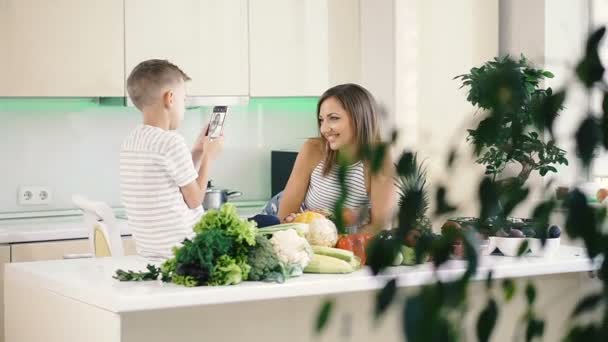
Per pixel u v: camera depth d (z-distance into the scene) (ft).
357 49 16.67
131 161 10.77
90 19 14.58
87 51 14.60
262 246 8.37
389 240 1.71
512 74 1.70
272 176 17.19
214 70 15.55
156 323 8.10
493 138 1.69
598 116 1.65
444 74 16.47
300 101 17.53
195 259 8.13
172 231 10.66
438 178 1.74
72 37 14.48
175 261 8.20
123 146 10.97
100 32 14.67
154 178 10.61
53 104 15.58
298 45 16.16
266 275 8.28
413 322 1.57
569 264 9.40
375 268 1.70
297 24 16.15
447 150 1.76
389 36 16.07
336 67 16.49
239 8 15.70
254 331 8.57
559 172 14.16
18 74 14.15
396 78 16.02
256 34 15.85
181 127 16.71
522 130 1.71
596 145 1.63
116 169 16.15
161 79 11.00
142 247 10.82
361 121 10.09
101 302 7.98
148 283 8.35
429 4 16.29
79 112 15.79
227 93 15.65
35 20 14.23
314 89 16.33
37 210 15.52
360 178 9.06
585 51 1.65
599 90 1.65
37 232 13.69
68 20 14.44
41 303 9.39
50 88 14.37
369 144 1.75
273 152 17.12
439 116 16.43
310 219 9.09
